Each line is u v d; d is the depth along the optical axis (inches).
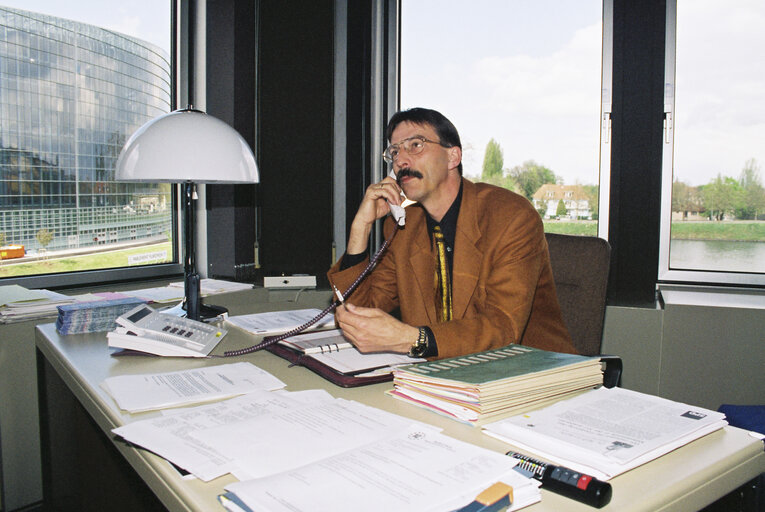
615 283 101.0
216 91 106.7
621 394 41.4
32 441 78.0
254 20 107.5
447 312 67.2
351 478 27.8
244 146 65.9
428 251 67.1
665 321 84.9
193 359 53.9
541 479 29.2
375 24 115.4
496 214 60.8
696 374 83.9
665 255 99.6
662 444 32.5
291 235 110.8
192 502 27.7
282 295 106.2
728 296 90.1
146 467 33.2
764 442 34.9
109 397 42.6
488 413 37.4
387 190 66.6
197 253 111.0
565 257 69.9
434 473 28.3
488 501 25.2
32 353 76.4
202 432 34.6
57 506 74.4
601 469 29.9
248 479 28.9
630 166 99.5
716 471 31.5
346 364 49.4
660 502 28.4
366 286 69.9
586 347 67.5
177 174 60.2
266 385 45.1
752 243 96.2
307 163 110.8
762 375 80.7
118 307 66.8
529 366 41.8
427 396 40.8
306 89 110.1
